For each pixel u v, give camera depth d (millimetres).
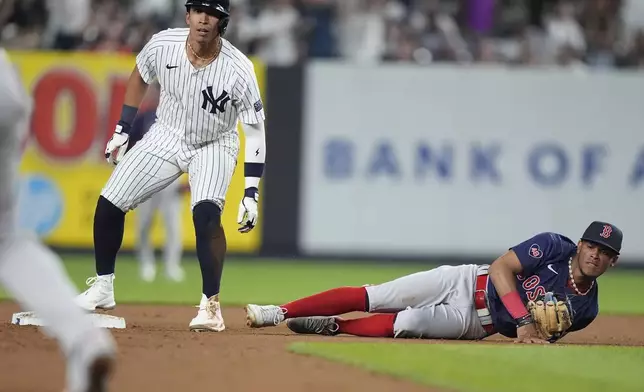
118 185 26766
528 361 21750
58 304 15531
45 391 17203
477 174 59531
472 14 68812
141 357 20953
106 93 56781
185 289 44750
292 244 59281
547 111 59656
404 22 67188
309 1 66438
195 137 26766
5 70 15953
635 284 54156
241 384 18047
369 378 18969
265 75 58688
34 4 62688
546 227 59906
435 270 26391
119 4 66750
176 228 48969
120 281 47688
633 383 19516
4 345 22203
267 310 25828
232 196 56844
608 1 68562
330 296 25984
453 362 21172
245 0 65938
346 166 59188
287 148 58938
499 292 25469
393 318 26266
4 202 15734
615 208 60062
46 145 56500
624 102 59844
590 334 31438
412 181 59344
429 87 59188
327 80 58875
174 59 26234
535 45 66375
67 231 57094
